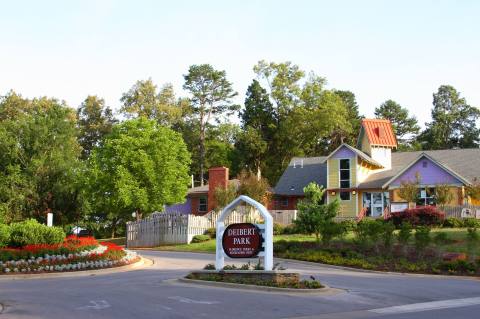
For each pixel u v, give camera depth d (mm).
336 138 83875
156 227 43531
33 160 53250
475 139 87812
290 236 38344
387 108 96375
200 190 61469
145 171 46812
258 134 78500
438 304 14875
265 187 47656
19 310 13312
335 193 52750
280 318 12492
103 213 57625
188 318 12367
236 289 17125
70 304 14117
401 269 24266
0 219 44250
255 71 80312
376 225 27484
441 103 91125
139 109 77125
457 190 44344
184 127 80750
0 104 71938
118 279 20172
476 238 26578
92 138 79562
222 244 19188
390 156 55844
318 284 17047
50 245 25094
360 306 14312
